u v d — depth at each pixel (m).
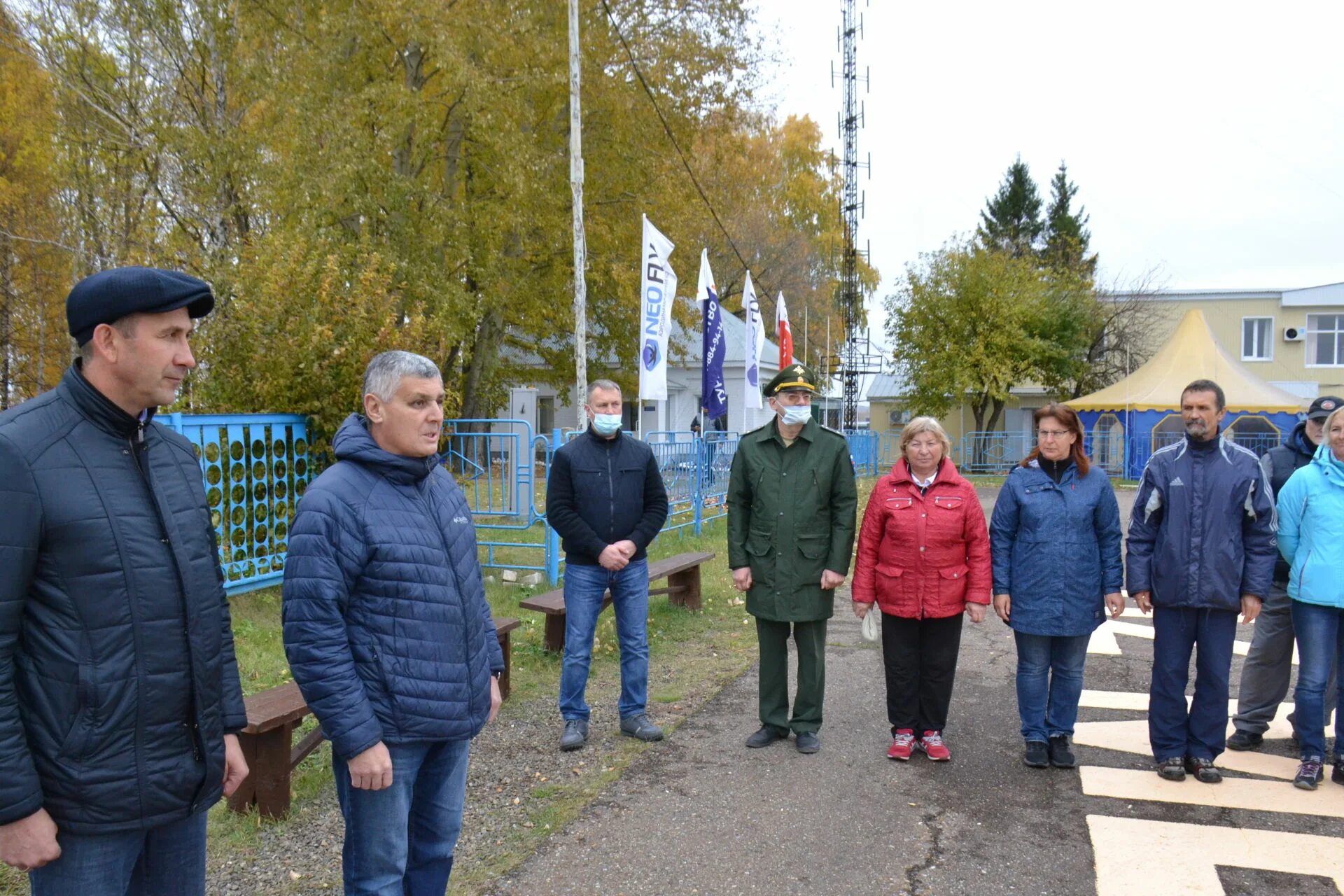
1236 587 4.27
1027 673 4.63
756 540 4.84
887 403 38.03
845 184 30.81
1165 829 3.92
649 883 3.42
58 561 1.93
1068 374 31.20
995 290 30.47
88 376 2.04
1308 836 3.86
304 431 7.68
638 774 4.49
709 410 13.47
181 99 16.89
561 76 16.38
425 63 17.70
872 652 7.00
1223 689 4.41
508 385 24.34
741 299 43.06
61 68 15.88
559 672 6.23
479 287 18.23
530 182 16.67
